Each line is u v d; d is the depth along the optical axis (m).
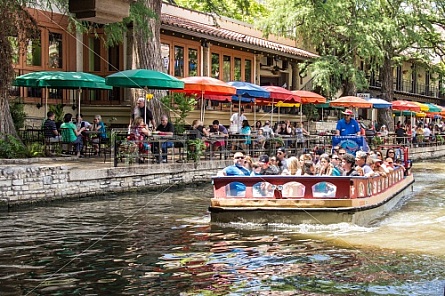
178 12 26.45
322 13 28.75
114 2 8.64
